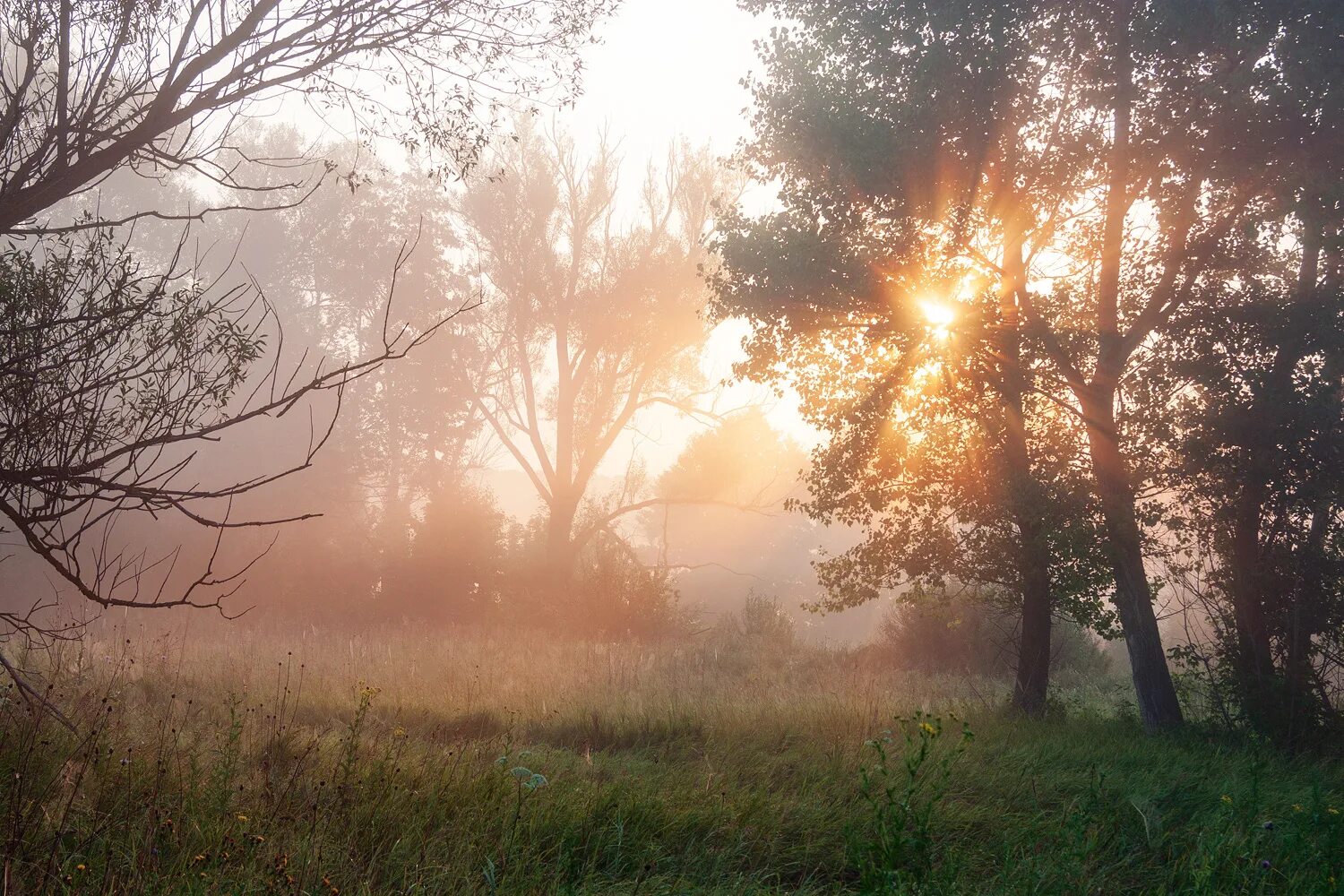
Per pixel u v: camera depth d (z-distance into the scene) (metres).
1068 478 12.94
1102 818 6.49
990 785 7.31
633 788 6.38
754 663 20.02
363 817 5.18
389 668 13.88
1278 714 11.77
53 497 4.55
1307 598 12.11
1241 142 12.20
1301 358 12.69
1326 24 11.44
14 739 5.44
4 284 4.65
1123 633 13.12
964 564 13.91
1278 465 12.27
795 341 13.80
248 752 6.52
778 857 5.59
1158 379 12.74
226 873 4.16
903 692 15.59
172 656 12.62
